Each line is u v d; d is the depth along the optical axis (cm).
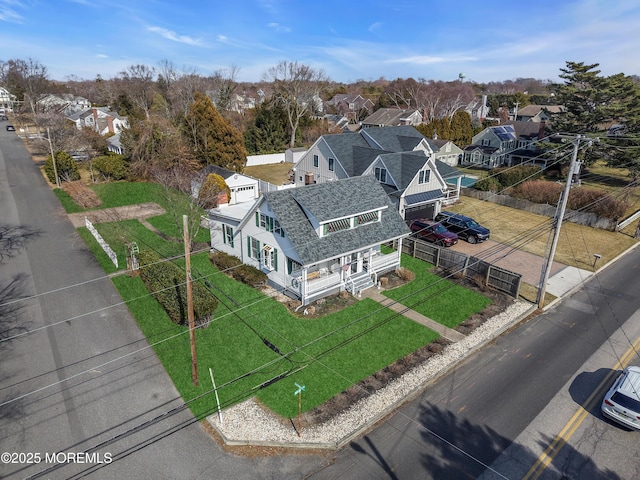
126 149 4688
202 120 4706
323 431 1428
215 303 2014
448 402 1580
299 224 2189
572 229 3466
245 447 1368
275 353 1838
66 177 4409
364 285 2394
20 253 2802
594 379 1719
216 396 1518
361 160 3781
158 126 4906
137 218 3550
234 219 2586
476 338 1972
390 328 2041
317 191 2347
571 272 2691
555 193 3925
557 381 1705
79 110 9475
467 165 5988
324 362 1786
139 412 1498
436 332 2016
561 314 2220
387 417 1504
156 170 4147
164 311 2145
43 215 3544
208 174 3897
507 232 3353
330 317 2123
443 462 1319
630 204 4016
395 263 2608
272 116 6662
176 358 1792
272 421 1470
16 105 9238
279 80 7512
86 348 1848
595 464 1323
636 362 1834
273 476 1266
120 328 1998
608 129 5128
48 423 1444
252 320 2081
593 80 4634
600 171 5372
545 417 1512
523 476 1273
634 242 3209
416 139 4188
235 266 2522
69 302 2217
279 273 2334
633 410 1412
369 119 9075
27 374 1681
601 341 1984
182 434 1414
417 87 10381
